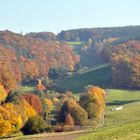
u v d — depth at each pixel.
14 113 135.38
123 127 58.06
